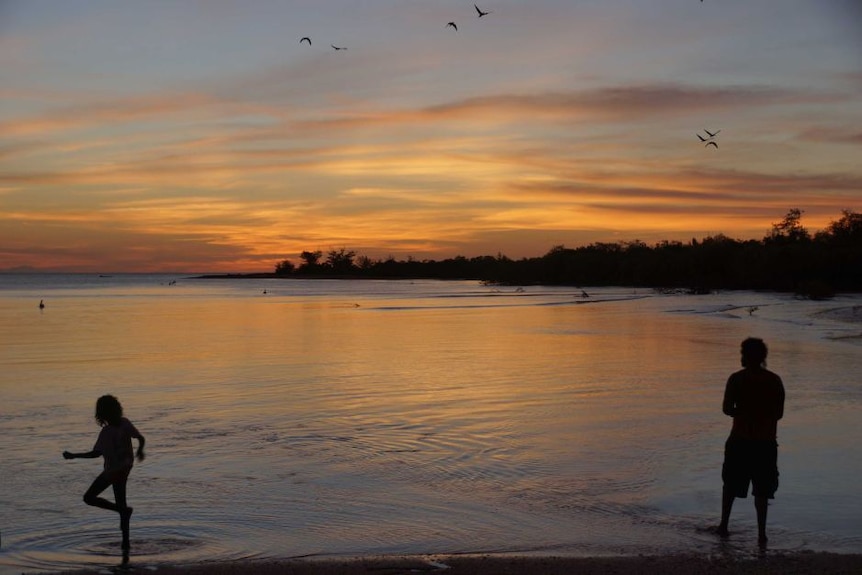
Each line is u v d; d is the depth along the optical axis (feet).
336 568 24.00
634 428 48.19
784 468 37.88
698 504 32.45
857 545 27.30
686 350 98.68
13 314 200.23
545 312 200.34
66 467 38.58
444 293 396.37
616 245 593.01
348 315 192.65
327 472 37.73
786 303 243.19
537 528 29.43
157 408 55.93
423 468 38.47
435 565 24.26
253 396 61.41
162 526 29.86
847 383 65.67
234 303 277.44
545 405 56.70
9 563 25.81
